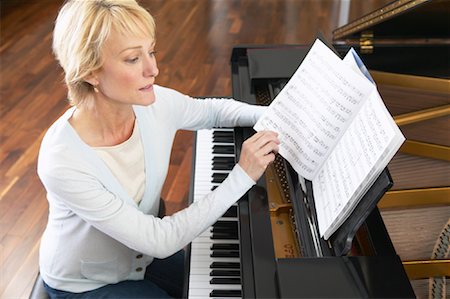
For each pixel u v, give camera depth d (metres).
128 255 1.52
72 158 1.33
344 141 1.27
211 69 4.06
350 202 1.16
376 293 1.13
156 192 1.54
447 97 2.23
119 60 1.24
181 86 3.81
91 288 1.54
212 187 1.79
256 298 1.16
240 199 1.44
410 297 1.13
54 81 3.83
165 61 4.16
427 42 2.22
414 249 1.61
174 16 5.03
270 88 1.89
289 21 4.96
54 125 1.40
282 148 1.43
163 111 1.54
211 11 5.16
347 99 1.30
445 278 1.57
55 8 5.04
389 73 2.27
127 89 1.29
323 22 4.94
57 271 1.52
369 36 2.21
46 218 2.70
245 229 1.36
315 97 1.38
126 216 1.34
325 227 1.22
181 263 1.75
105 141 1.41
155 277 1.69
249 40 4.56
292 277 1.17
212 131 2.04
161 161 1.51
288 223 1.50
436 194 1.79
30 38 4.45
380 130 1.14
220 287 1.44
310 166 1.37
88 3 1.22
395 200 1.80
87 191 1.33
